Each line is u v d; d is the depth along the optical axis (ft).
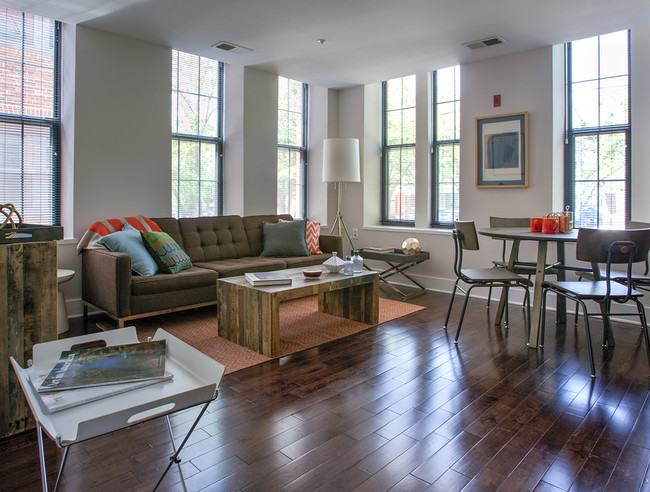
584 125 14.11
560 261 12.56
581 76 14.12
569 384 8.32
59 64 13.19
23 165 12.71
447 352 10.03
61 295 11.44
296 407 7.34
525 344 10.61
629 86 13.05
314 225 16.71
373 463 5.76
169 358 4.94
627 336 11.26
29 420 6.56
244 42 13.82
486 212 15.62
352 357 9.68
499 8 11.24
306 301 14.93
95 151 13.08
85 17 12.05
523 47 14.12
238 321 10.40
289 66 16.30
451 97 17.20
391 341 10.78
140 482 5.34
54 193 13.28
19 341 6.42
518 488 5.27
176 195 15.88
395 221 19.40
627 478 5.48
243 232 15.80
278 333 9.74
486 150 15.44
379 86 19.49
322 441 6.30
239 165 16.58
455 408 7.34
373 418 6.98
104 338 5.10
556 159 14.24
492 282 11.34
